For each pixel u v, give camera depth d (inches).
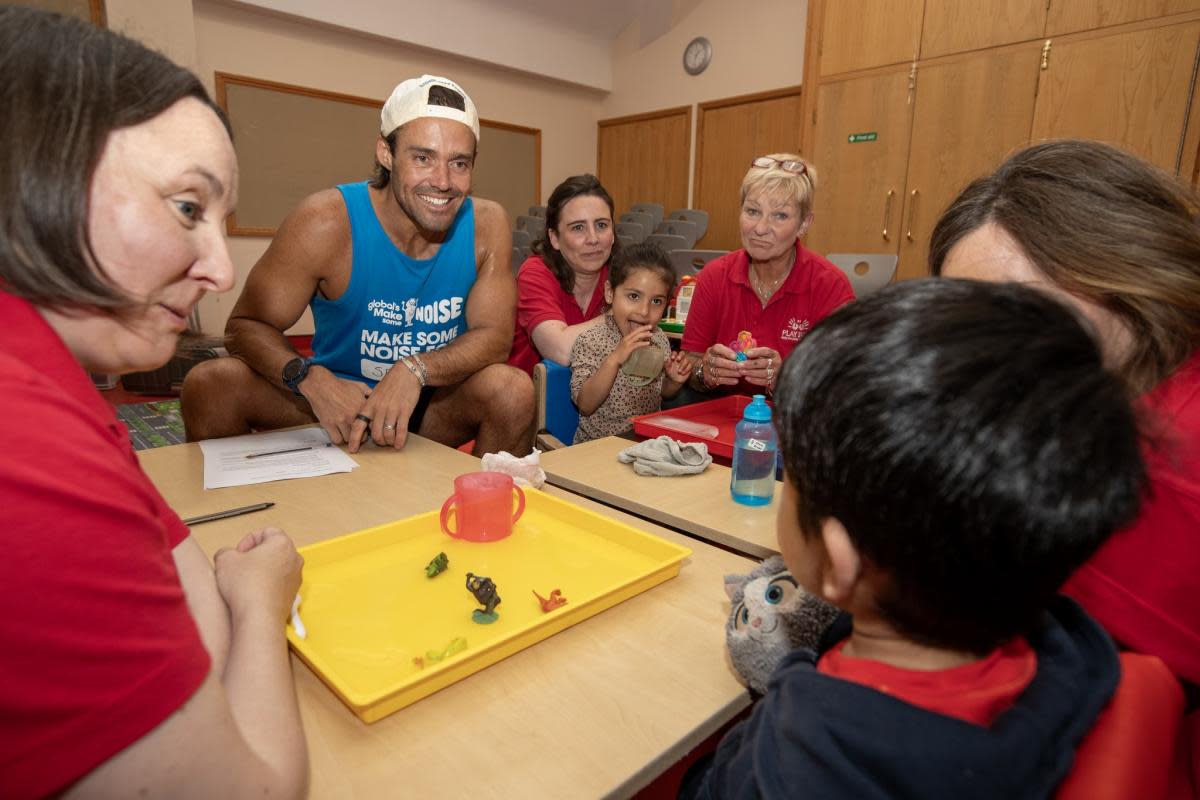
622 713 25.5
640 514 47.4
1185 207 28.5
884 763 14.8
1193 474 23.3
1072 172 29.2
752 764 18.5
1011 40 173.5
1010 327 15.6
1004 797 14.5
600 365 87.7
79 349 20.8
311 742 23.8
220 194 21.0
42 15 18.2
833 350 16.6
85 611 14.5
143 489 17.3
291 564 30.5
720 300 99.9
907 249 197.5
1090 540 15.2
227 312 236.2
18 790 14.3
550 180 319.9
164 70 19.6
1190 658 24.2
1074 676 17.6
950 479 14.6
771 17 263.3
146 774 15.7
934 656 17.8
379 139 68.3
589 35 305.4
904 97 191.9
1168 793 18.6
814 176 90.3
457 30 265.9
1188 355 27.1
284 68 237.1
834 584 18.2
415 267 73.0
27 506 13.8
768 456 47.8
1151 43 155.0
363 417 58.0
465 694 26.4
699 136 292.8
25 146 16.6
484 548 38.4
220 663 24.0
